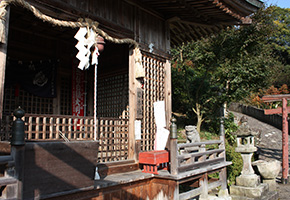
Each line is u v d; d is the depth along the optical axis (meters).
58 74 7.87
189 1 5.88
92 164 3.57
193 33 8.26
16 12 5.95
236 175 8.73
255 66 12.74
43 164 2.97
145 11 6.36
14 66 6.79
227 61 13.37
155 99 6.46
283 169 10.34
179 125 14.60
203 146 5.93
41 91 7.20
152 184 5.15
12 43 6.84
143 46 6.12
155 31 6.65
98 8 5.16
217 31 7.86
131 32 5.86
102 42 4.90
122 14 5.75
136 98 5.72
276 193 8.16
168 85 6.87
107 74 8.18
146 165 5.29
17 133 2.69
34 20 6.42
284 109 10.78
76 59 7.98
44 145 2.99
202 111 13.74
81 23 4.66
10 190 2.59
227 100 13.33
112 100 8.01
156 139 5.73
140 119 5.80
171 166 4.92
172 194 4.82
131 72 5.85
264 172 8.84
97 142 3.67
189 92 14.59
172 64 15.66
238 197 7.57
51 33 7.47
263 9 12.89
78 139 4.80
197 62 14.30
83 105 8.09
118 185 4.38
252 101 26.45
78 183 3.36
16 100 6.84
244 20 6.89
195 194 5.36
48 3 4.23
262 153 15.79
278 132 21.17
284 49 35.38
